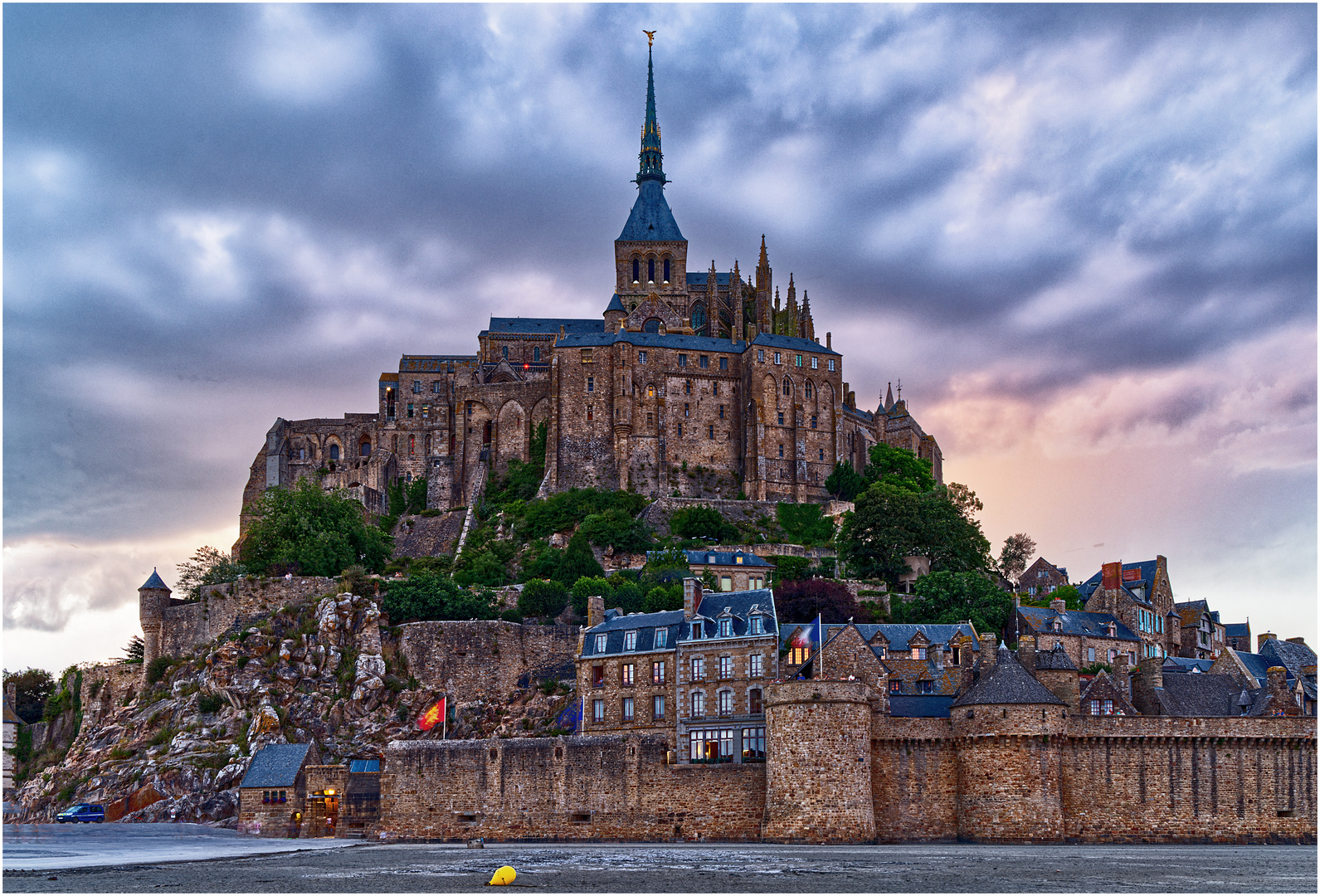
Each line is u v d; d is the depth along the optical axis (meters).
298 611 167.38
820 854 97.25
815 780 106.62
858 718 107.31
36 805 155.25
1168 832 108.44
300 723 151.88
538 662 161.38
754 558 190.88
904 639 132.50
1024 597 177.00
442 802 119.31
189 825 133.00
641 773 113.75
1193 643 173.25
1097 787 109.06
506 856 97.69
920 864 89.00
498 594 179.38
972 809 108.19
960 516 199.00
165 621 178.50
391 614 166.62
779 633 125.94
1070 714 110.25
